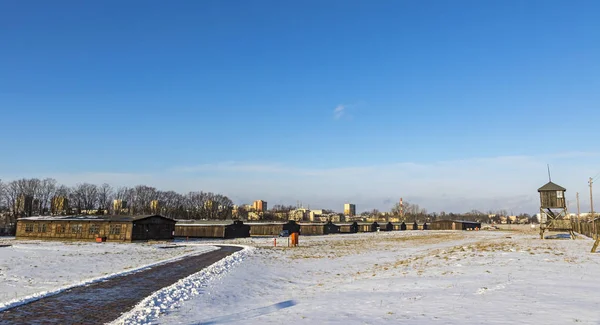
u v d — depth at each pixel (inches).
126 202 6752.0
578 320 439.2
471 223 6569.9
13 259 1449.3
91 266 1270.9
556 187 2426.2
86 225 2856.8
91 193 6048.2
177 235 3821.4
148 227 2903.5
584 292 606.5
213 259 1553.9
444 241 2805.1
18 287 876.6
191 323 555.5
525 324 432.1
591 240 2063.2
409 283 840.9
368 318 522.9
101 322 561.0
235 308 677.3
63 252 1803.6
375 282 898.1
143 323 553.6
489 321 456.8
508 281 754.8
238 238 3715.6
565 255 1168.2
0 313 609.6
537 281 733.3
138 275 1059.9
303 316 565.9
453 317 491.2
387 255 1736.0
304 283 1027.3
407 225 6722.4
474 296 629.0
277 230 4308.6
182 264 1352.1
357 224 5674.2
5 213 5078.7
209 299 749.9
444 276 899.4
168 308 657.6
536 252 1268.5
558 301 547.5
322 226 4800.7
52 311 626.2
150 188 7022.6
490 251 1346.0
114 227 2802.7
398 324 473.4
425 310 548.7
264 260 1556.3
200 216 7278.5
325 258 1648.6
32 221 2977.4
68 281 968.3
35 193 5344.5
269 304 706.2
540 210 2450.8
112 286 874.8
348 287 852.6
